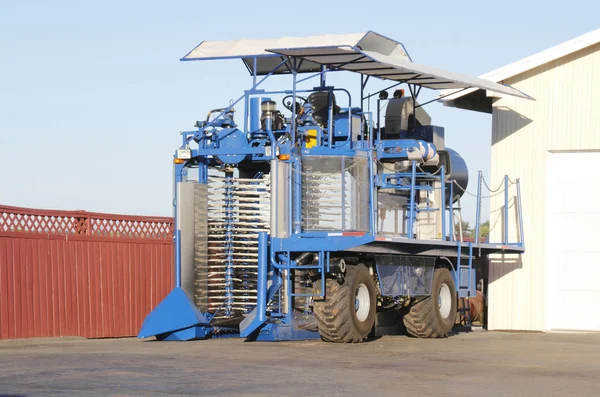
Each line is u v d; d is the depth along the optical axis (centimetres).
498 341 1642
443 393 944
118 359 1220
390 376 1073
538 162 1942
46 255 1709
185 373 1071
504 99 1981
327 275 1512
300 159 1559
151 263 1938
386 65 1524
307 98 1666
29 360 1205
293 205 1544
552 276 1933
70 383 977
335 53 1455
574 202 1923
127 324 1869
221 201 1608
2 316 1608
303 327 1548
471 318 2208
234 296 1600
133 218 1903
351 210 1584
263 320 1500
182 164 1591
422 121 1867
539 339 1709
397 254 1638
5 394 895
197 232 1588
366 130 1720
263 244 1516
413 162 1681
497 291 1986
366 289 1548
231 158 1567
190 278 1577
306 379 1035
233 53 1602
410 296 1686
